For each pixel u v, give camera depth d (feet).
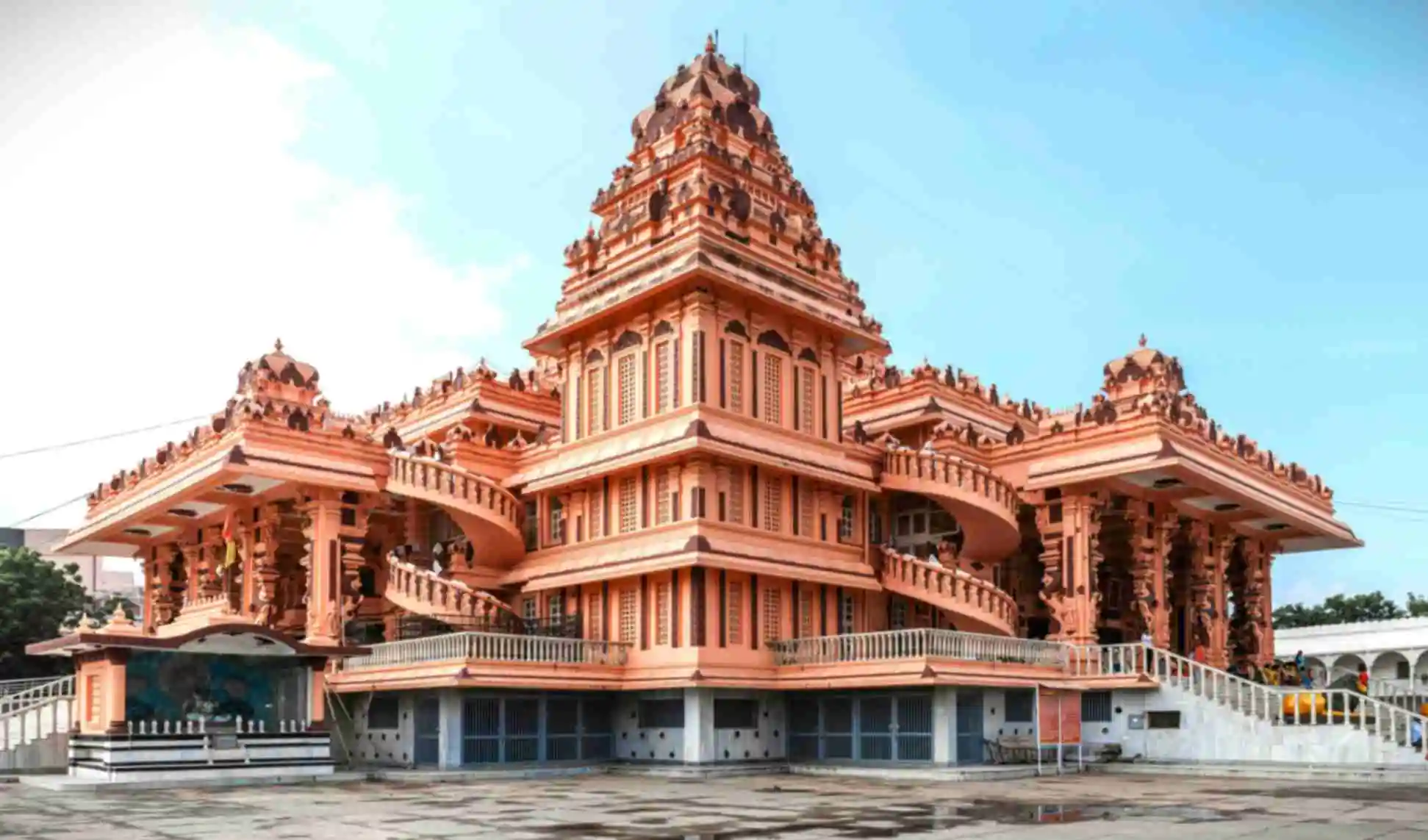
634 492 106.11
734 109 124.47
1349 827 55.72
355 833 54.54
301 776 87.04
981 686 96.22
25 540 276.00
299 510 112.78
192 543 138.62
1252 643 145.28
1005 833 54.08
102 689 83.76
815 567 106.63
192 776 83.05
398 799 72.08
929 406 128.88
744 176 119.96
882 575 114.21
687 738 96.68
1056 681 104.01
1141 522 119.85
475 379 133.90
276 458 107.14
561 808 66.33
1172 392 121.90
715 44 128.88
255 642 87.51
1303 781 84.84
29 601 185.98
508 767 93.30
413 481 111.04
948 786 81.00
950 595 108.17
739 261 107.04
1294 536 149.48
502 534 113.50
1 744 96.53
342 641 109.60
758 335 108.06
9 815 62.69
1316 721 97.04
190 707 87.61
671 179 119.03
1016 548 118.93
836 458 112.78
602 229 117.70
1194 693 103.30
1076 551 114.42
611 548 106.01
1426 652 213.87
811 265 118.11
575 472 108.88
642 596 102.47
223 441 110.63
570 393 115.55
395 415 147.43
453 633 96.68
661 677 97.09
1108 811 63.93
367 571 131.64
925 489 113.50
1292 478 138.62
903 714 95.71
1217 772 93.04
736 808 65.77
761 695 102.42
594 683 98.73
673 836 53.21
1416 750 90.27
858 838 52.42
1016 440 121.29
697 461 99.86
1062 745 93.25
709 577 98.48
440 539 125.39
